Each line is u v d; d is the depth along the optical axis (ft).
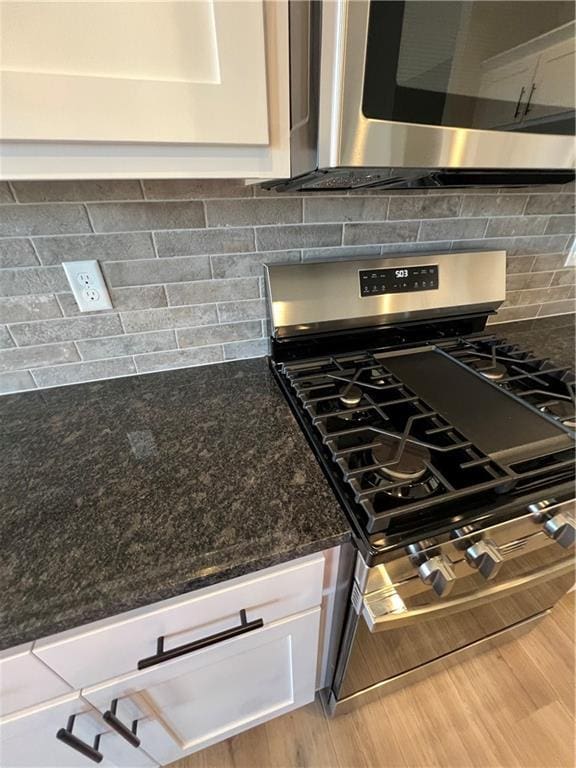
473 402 2.57
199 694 2.28
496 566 1.90
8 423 2.54
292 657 2.41
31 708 1.69
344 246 3.02
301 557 1.79
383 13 1.26
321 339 3.08
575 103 1.79
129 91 1.26
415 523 1.72
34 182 2.16
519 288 3.92
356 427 2.33
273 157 1.56
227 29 1.24
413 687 3.49
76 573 1.55
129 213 2.40
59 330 2.67
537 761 3.08
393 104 1.44
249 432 2.40
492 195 3.23
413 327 3.32
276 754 3.14
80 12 1.12
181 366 3.11
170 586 1.53
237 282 2.89
